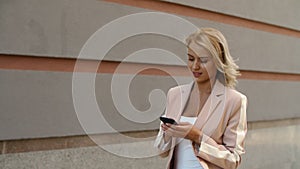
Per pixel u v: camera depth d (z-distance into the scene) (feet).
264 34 18.71
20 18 10.12
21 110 10.19
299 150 21.34
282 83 20.13
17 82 10.14
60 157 11.09
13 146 10.18
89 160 11.71
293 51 20.90
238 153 6.67
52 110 10.81
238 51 17.02
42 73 10.62
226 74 6.97
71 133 11.21
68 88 11.14
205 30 6.91
